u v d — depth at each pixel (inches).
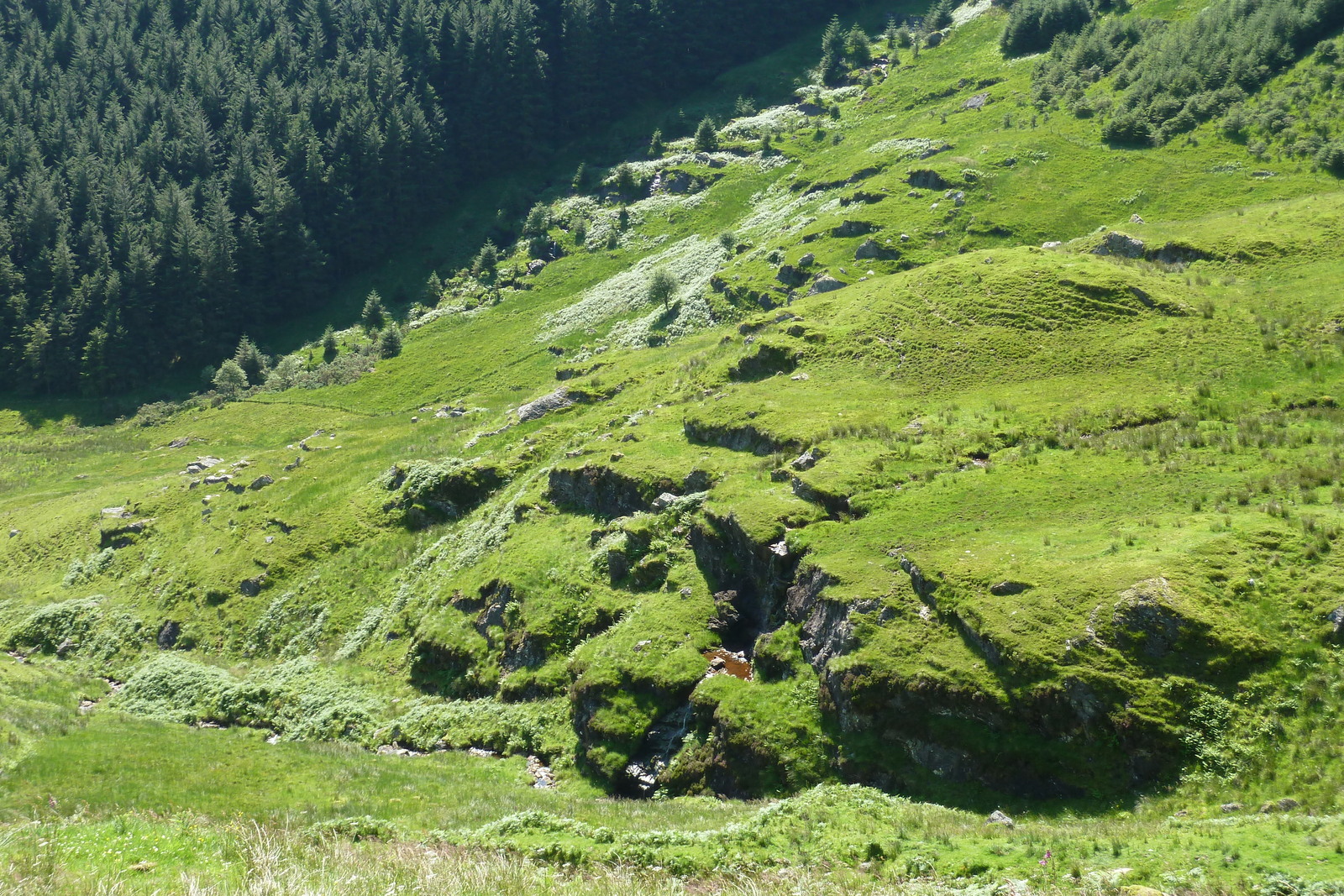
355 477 3176.7
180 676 2439.7
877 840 940.6
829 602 1449.3
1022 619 1258.6
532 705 1804.9
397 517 2829.7
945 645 1302.9
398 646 2293.3
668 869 930.7
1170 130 4200.3
